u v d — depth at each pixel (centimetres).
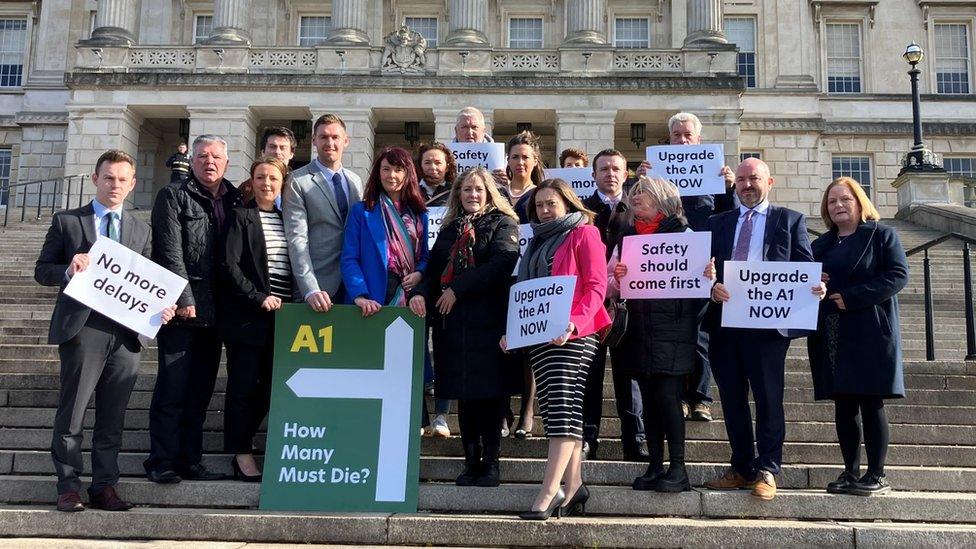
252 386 718
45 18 3825
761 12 3778
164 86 3005
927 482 721
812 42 3775
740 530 617
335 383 691
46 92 3738
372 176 748
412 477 671
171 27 3750
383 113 3055
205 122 2997
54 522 636
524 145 839
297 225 744
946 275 1684
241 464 710
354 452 677
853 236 720
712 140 2938
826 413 842
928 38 3794
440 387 689
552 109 2981
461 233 700
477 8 3142
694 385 815
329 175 777
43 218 2467
